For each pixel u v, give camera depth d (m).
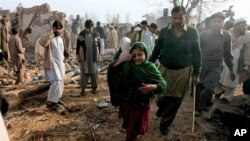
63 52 5.79
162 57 4.28
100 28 16.28
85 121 5.11
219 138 4.55
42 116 5.27
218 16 4.98
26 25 20.27
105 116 5.34
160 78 3.61
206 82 5.05
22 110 5.62
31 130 4.72
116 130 4.73
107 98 6.50
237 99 6.66
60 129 4.79
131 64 3.57
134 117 3.66
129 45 6.68
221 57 5.11
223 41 5.09
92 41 6.75
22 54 8.30
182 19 4.07
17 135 4.55
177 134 4.60
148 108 3.72
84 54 6.68
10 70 10.16
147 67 3.57
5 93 6.43
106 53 16.45
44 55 5.51
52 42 5.52
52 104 5.64
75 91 7.24
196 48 4.14
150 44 7.98
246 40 6.32
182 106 5.89
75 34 18.61
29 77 9.30
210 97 5.10
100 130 4.73
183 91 4.27
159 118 5.21
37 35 19.81
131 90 3.62
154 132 4.64
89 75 6.91
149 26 8.72
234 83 6.29
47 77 5.57
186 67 4.18
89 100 6.37
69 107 5.84
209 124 4.98
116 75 3.63
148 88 3.49
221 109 5.67
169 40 4.15
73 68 10.64
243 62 6.35
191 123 4.99
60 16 20.02
